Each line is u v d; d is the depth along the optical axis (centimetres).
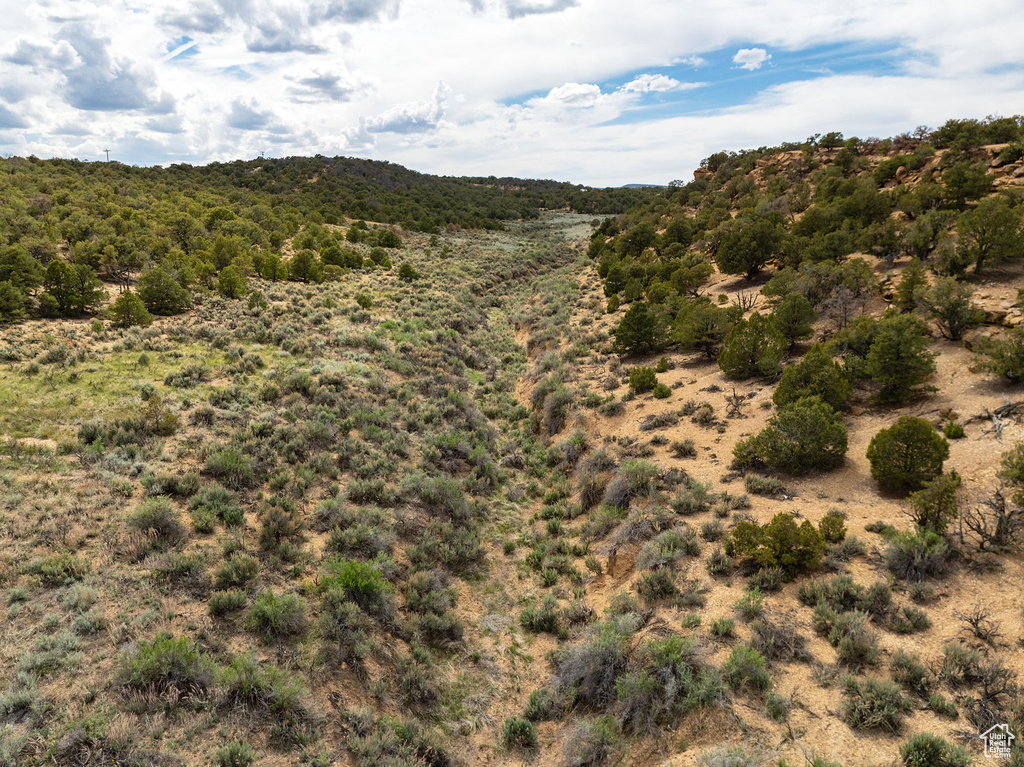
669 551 1406
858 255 3669
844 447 1677
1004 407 1652
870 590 1103
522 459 2420
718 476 1795
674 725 941
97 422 1814
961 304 2180
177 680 926
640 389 2717
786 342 2562
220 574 1218
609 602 1412
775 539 1258
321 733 948
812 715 877
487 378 3569
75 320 3164
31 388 2045
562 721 1113
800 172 7681
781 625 1093
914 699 869
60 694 869
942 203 3722
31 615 1021
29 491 1396
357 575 1280
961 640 966
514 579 1653
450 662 1279
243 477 1650
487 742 1094
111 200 7806
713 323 2917
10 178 8044
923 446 1428
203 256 5219
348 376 2792
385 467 1947
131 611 1075
